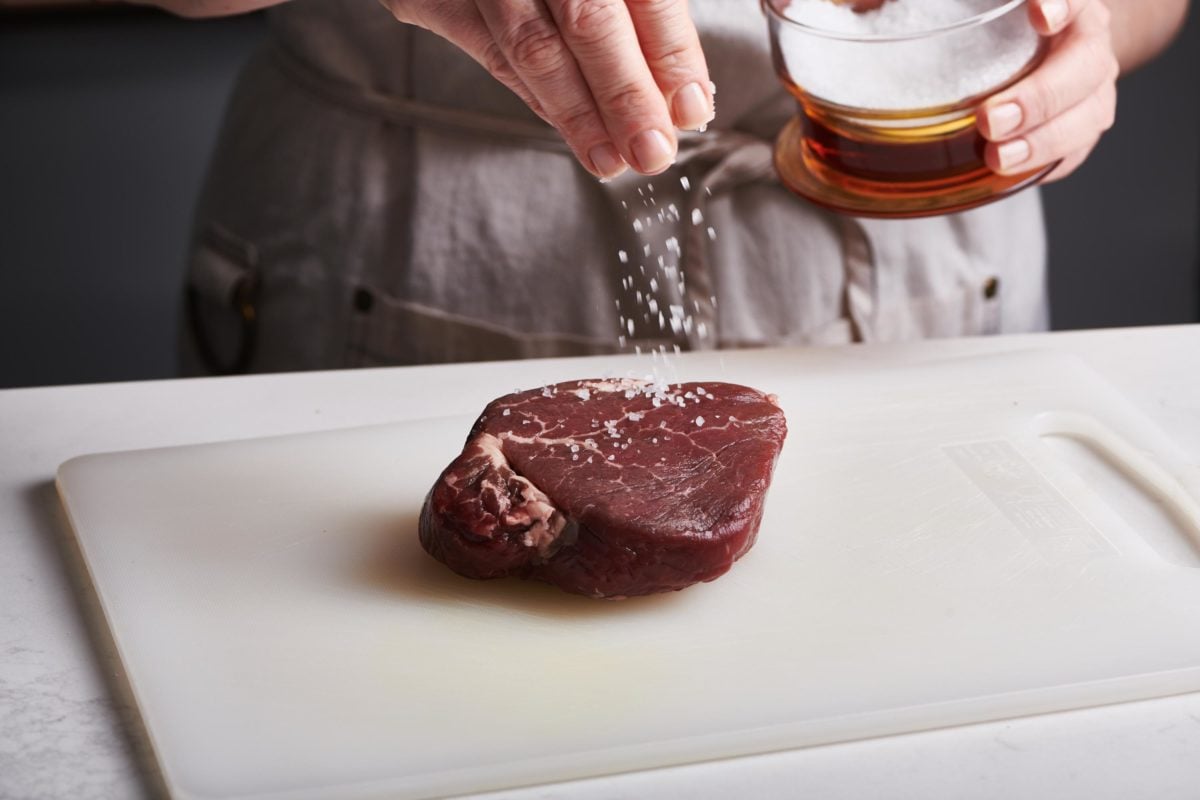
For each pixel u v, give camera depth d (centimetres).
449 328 99
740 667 72
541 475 75
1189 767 69
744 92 96
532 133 96
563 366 90
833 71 83
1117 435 83
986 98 83
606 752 69
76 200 165
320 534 78
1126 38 100
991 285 102
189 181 167
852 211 84
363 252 100
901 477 81
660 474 75
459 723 70
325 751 69
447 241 98
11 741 70
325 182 100
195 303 105
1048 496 79
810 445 82
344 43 98
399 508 79
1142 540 77
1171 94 163
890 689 71
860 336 100
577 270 98
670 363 89
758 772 69
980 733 70
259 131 102
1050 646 72
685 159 96
